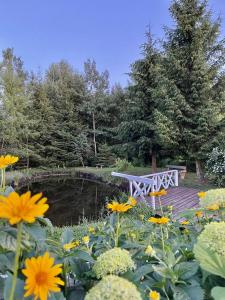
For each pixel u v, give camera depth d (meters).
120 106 15.75
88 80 17.30
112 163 14.27
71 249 1.05
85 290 0.86
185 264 0.86
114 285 0.64
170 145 8.30
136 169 11.41
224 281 0.82
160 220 1.13
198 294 0.76
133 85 10.24
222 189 1.25
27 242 0.70
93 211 7.05
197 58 7.89
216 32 8.06
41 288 0.54
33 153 14.33
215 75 8.12
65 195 9.37
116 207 1.11
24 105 13.38
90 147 15.90
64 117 16.31
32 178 12.95
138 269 0.86
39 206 0.55
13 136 12.61
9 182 10.28
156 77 8.77
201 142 8.05
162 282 0.80
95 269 0.81
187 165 10.47
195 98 8.16
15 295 0.61
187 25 7.93
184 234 1.34
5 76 12.76
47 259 0.59
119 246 1.13
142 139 9.34
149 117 9.55
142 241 1.24
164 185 7.87
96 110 16.33
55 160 15.33
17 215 0.53
